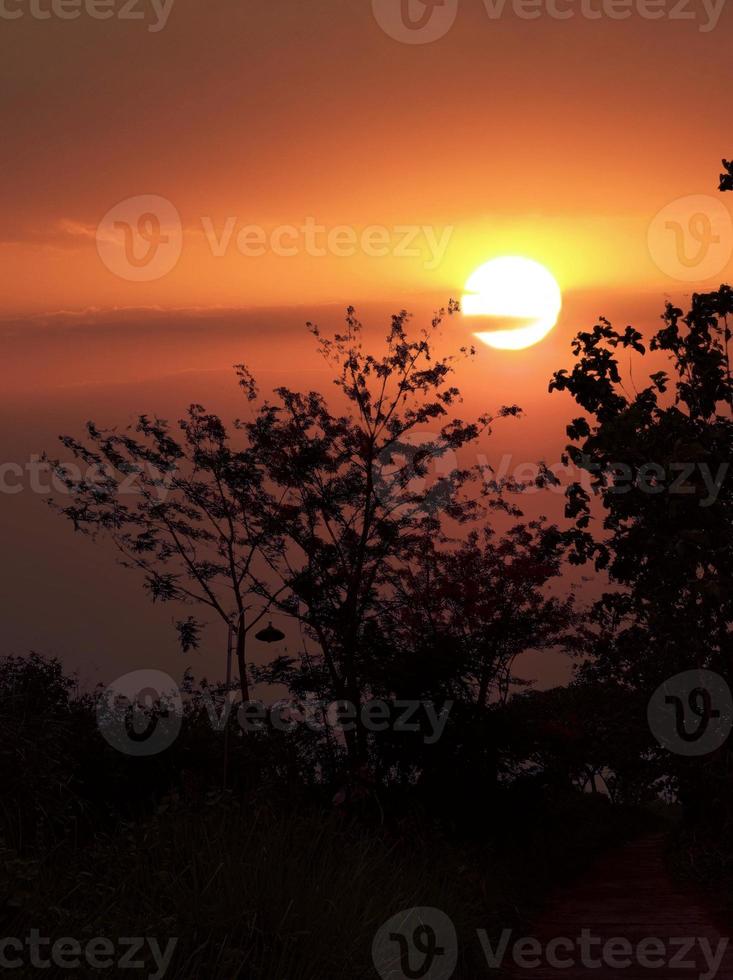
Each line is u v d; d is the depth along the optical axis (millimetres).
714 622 23219
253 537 34938
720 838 25781
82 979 7684
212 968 8422
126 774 20250
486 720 26438
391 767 25766
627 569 22531
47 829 12641
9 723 14281
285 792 21500
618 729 33469
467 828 25469
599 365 22938
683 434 21875
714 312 22500
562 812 37344
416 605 36000
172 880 9766
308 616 32656
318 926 9680
